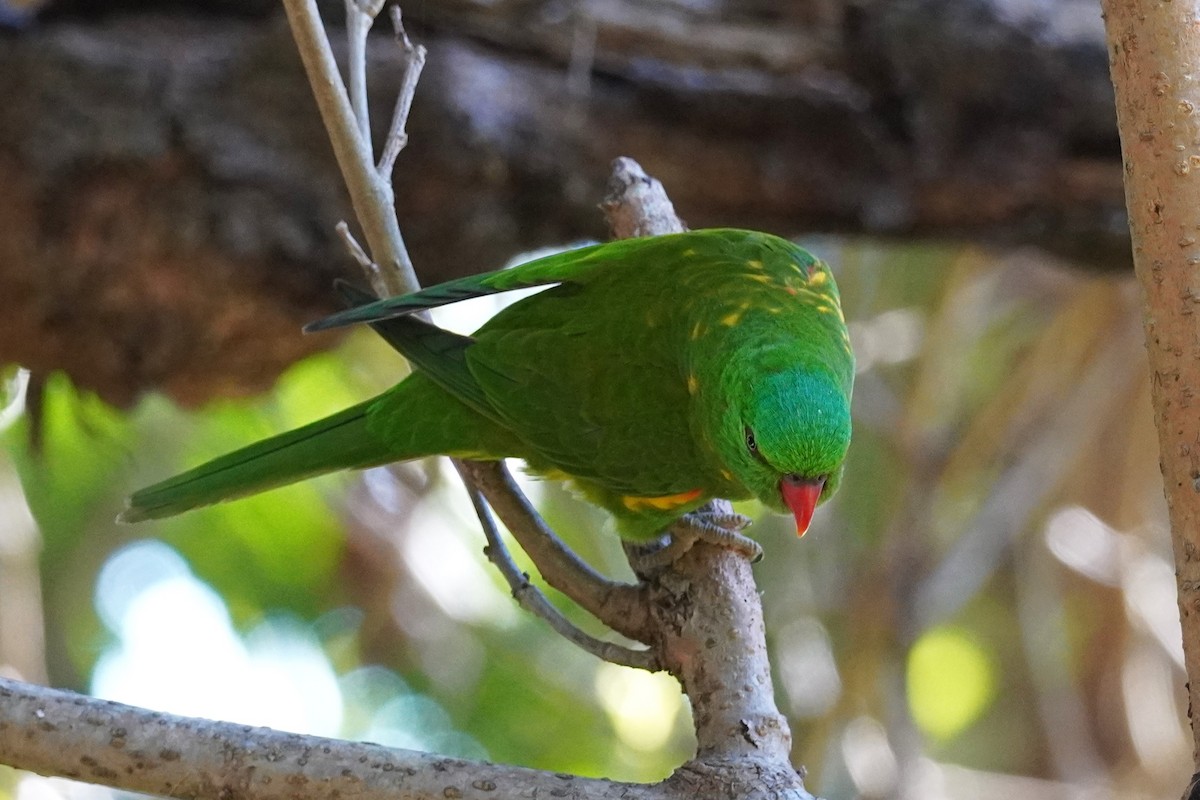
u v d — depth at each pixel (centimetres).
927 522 1343
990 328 1517
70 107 1049
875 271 1438
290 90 1073
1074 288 1390
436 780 441
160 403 1414
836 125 1154
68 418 1370
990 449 1390
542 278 739
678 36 1129
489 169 1098
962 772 1429
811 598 1416
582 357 734
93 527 1451
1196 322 457
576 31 1119
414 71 692
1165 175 464
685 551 588
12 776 1167
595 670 1459
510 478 646
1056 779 1521
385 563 1466
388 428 752
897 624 1320
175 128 1059
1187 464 455
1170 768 1388
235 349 1126
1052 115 1141
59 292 1083
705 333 689
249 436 1429
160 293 1088
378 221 685
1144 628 1418
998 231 1204
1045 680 1469
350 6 679
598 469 734
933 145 1154
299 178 1080
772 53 1139
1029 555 1472
